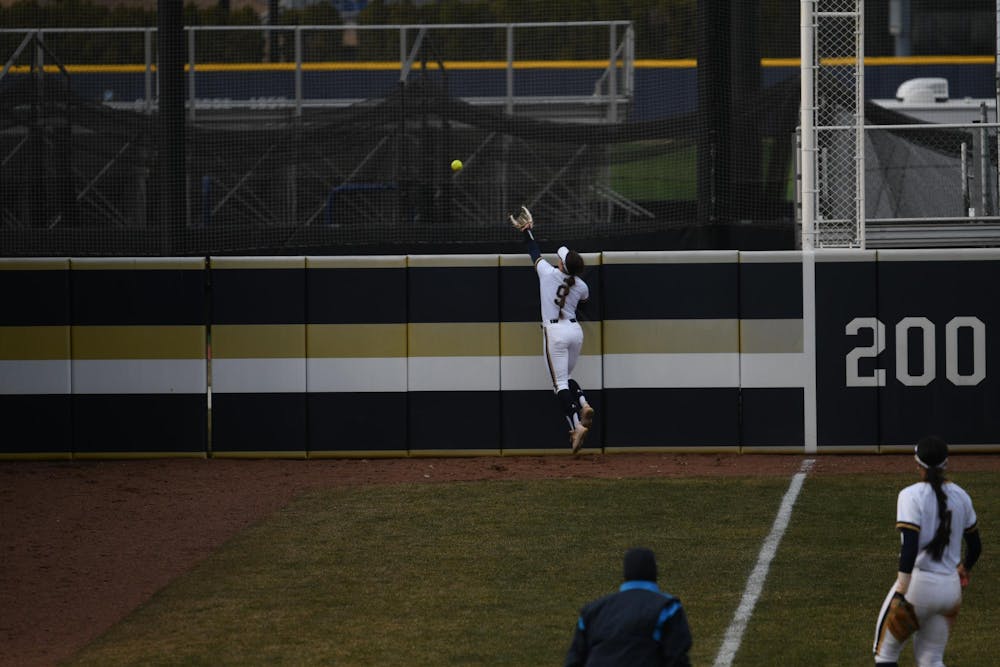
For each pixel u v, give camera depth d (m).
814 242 56.34
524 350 55.19
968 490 46.97
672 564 38.25
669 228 68.38
